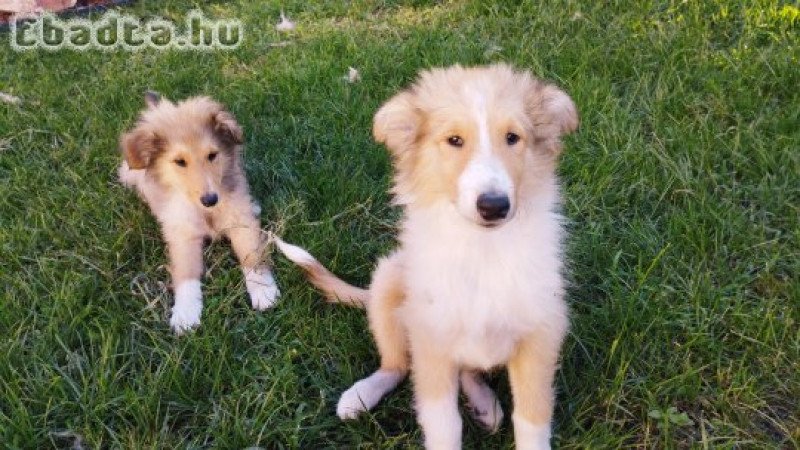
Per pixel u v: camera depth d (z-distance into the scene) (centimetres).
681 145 140
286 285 124
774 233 124
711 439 96
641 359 105
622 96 158
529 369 96
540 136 94
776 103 150
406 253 100
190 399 104
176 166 132
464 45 177
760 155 135
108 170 149
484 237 92
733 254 120
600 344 108
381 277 106
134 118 162
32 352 109
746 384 101
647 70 162
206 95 168
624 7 186
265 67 181
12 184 145
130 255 130
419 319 96
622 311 110
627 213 131
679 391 102
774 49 162
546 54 170
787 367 103
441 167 91
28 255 128
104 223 135
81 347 110
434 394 96
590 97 152
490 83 92
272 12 215
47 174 147
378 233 134
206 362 108
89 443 100
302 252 118
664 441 97
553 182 97
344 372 109
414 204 96
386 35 193
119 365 111
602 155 140
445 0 209
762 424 100
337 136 151
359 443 100
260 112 165
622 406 101
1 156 152
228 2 230
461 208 88
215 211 133
